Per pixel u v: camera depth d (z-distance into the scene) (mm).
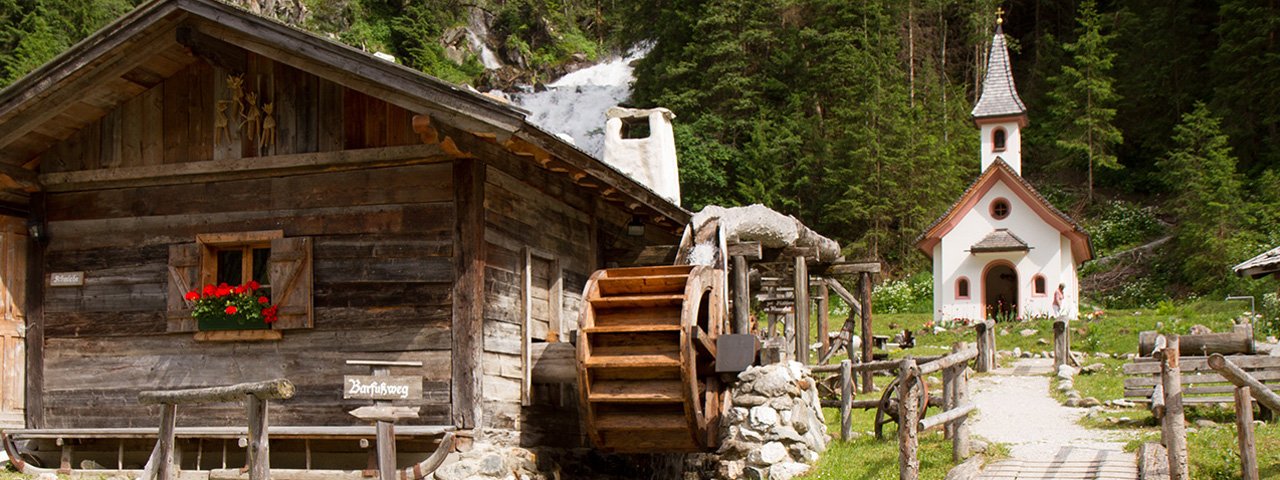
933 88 53062
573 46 71562
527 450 11312
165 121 11656
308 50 10266
